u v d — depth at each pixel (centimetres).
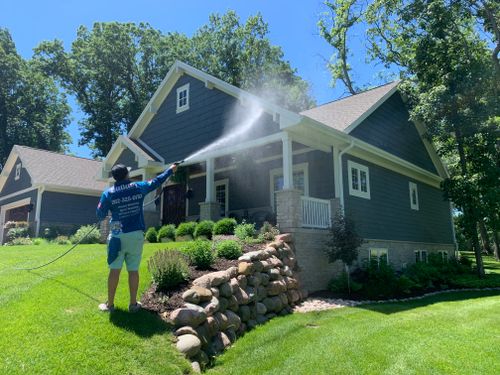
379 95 1571
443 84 1686
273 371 468
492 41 2075
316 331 632
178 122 1528
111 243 497
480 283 1348
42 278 660
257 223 1360
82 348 422
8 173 2486
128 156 1636
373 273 1127
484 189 1539
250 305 681
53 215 2077
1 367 376
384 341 579
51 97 4206
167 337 477
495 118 1585
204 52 3834
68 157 2506
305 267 995
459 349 548
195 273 662
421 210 1761
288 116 1052
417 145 1797
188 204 1759
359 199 1296
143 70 3866
